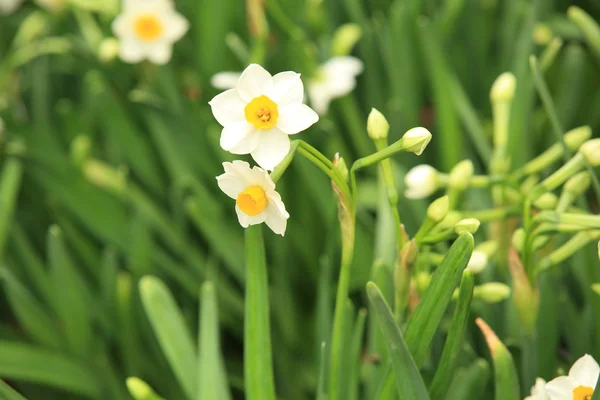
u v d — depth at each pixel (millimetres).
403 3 1023
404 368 744
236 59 1122
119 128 1064
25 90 1216
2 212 981
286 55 1063
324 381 810
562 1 1213
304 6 1104
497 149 857
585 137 834
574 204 894
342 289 773
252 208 733
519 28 1082
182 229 1012
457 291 780
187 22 1162
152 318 867
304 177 971
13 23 1309
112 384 933
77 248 1034
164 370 957
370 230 972
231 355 1032
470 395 807
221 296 990
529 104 959
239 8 1105
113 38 1141
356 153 1099
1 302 1120
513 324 858
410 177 839
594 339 875
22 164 1054
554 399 754
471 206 950
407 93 1036
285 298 977
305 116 734
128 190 1015
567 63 1012
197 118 1065
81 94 1199
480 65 1121
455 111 979
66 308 933
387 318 737
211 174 1049
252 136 736
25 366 910
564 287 910
